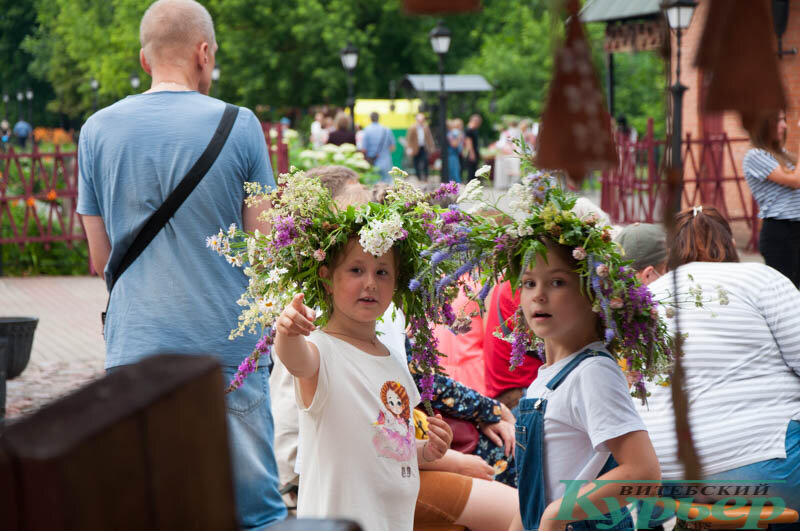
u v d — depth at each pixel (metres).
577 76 1.15
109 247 3.32
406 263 2.72
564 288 2.52
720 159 11.84
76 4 49.66
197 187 3.16
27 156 13.91
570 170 1.15
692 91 11.57
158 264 3.15
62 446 0.60
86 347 8.92
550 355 2.67
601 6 12.25
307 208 2.65
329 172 3.67
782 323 3.15
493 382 3.83
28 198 13.68
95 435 0.62
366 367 2.62
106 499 0.63
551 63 1.17
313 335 2.62
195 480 0.71
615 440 2.41
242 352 3.22
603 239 2.48
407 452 2.65
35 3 60.50
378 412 2.59
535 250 2.48
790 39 5.54
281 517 3.41
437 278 2.68
